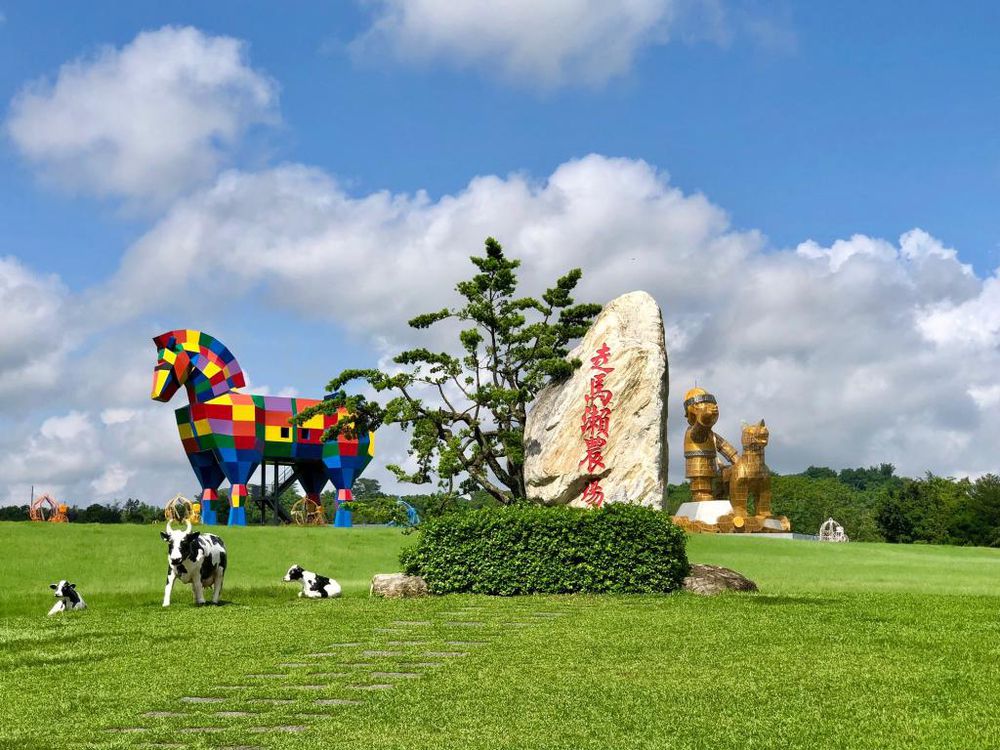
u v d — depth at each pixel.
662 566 23.22
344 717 11.46
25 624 20.20
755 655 14.62
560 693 12.37
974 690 12.12
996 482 82.44
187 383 49.94
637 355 28.56
